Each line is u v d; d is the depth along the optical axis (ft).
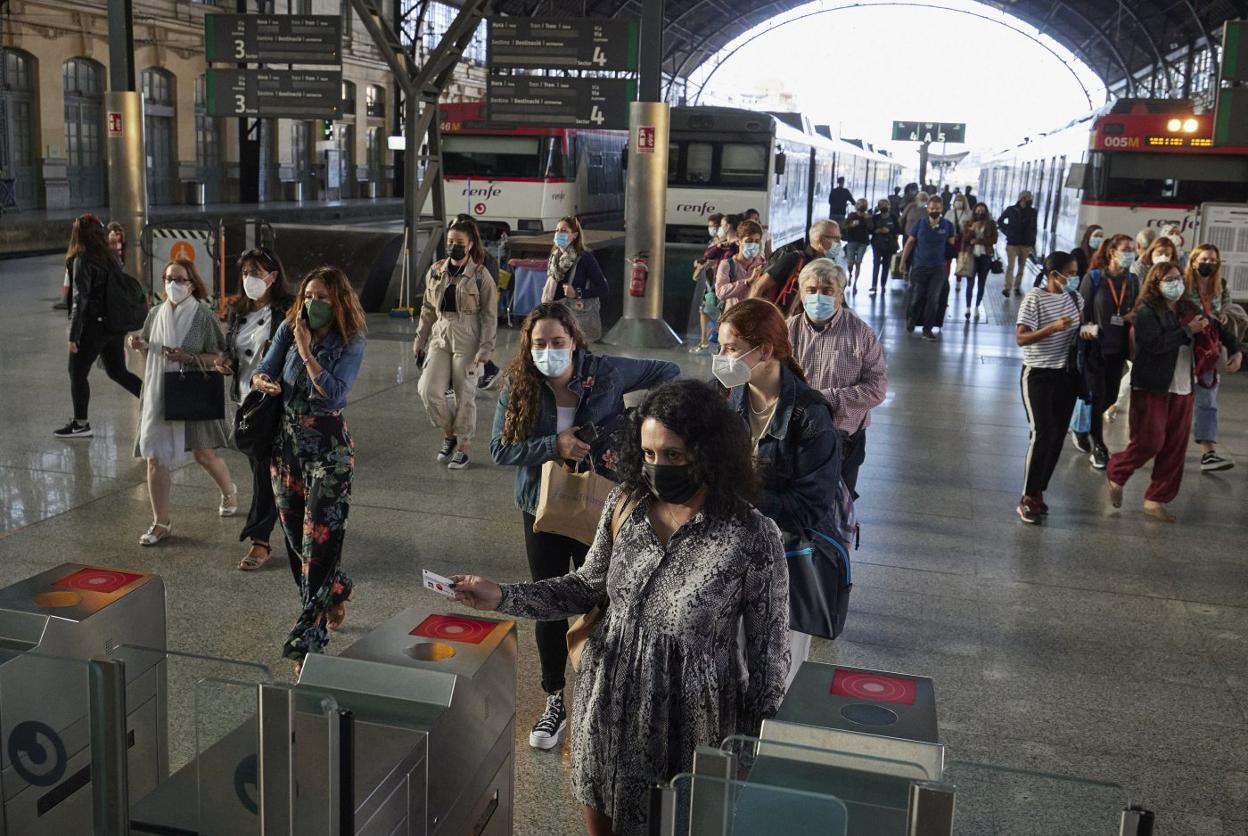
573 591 9.32
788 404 11.88
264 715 6.82
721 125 66.74
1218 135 57.67
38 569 19.31
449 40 51.70
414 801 7.44
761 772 6.35
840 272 15.99
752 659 8.79
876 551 21.85
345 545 21.17
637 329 45.93
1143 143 60.64
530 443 13.12
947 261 51.01
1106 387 28.63
